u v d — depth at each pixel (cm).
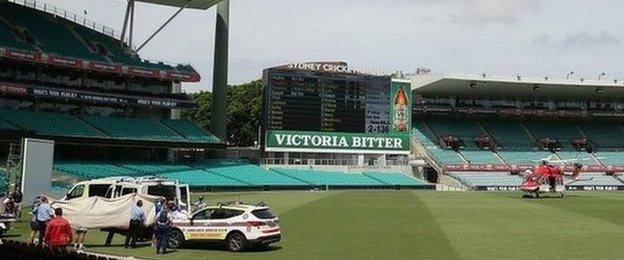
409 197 6097
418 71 10012
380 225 3478
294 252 2497
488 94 10356
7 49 6500
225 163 8438
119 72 7412
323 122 8150
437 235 3022
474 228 3309
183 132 7944
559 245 2664
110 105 7706
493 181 9075
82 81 7650
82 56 7256
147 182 2936
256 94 11469
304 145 8056
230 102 11806
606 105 10950
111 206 2695
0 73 7012
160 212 2483
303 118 8075
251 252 2503
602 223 3519
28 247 1350
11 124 6462
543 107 10794
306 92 8100
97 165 6981
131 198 2738
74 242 2681
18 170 3941
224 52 8350
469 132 10369
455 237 2944
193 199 5628
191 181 7306
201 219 2612
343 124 8256
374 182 8675
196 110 12225
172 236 2631
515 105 10731
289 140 8000
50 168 3653
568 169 9094
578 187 9169
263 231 2536
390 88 8569
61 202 2675
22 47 6719
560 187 6044
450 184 9119
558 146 10356
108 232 3028
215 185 7375
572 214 4050
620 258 2322
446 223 3559
